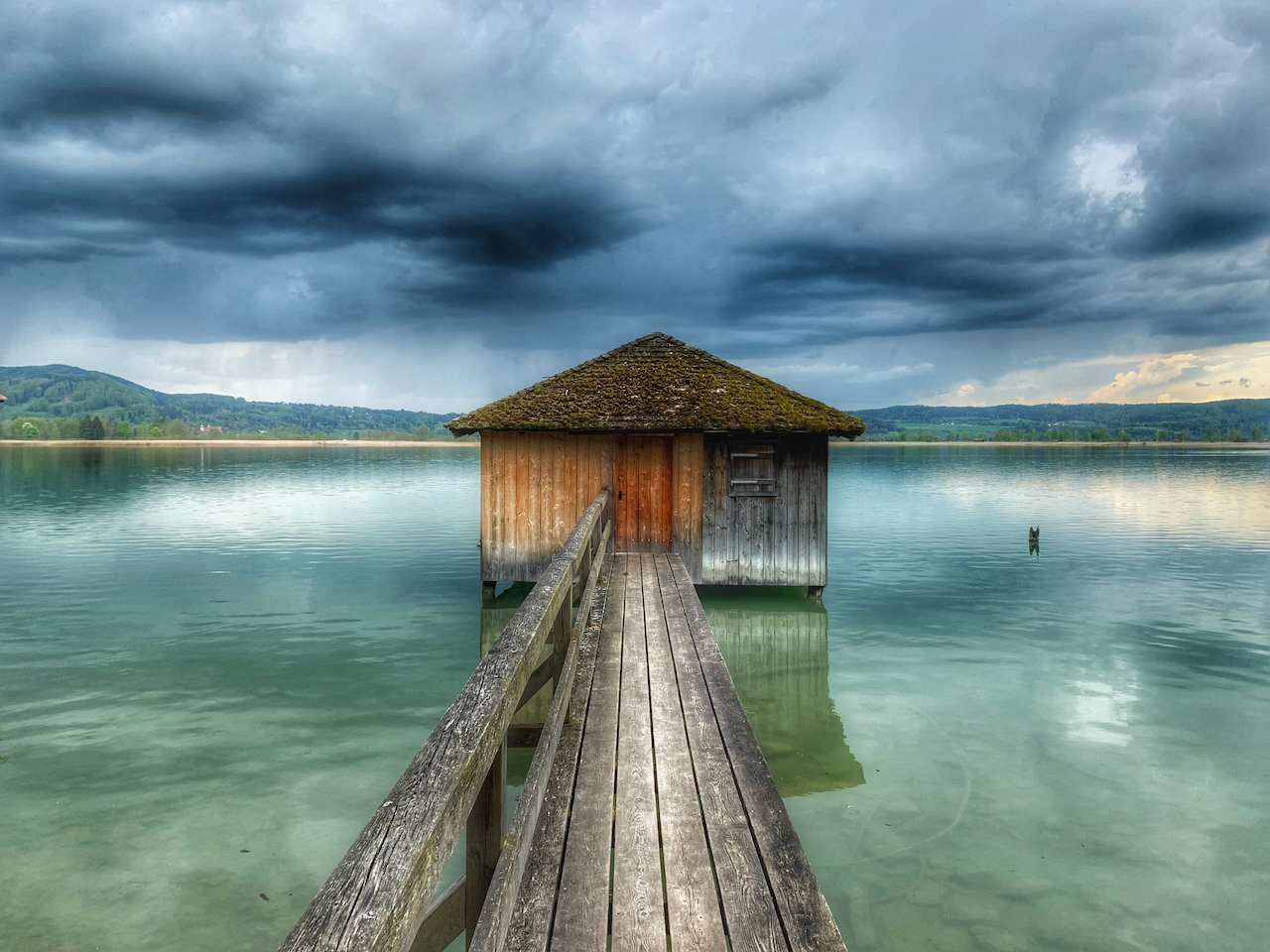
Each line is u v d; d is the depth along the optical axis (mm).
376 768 6676
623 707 5648
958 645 11047
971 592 14617
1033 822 5805
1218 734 7637
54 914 4562
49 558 17734
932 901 4754
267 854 5266
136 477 45969
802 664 10094
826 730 7754
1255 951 4297
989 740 7484
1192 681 9344
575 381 14742
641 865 3504
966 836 5590
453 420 13367
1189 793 6316
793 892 3250
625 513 13688
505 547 13625
